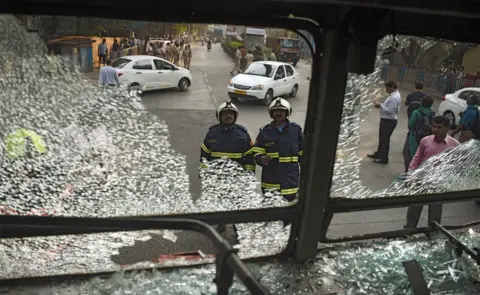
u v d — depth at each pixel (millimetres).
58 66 1798
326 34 1622
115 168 1926
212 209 1947
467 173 2754
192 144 6410
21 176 1785
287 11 1588
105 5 1446
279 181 2881
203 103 10719
